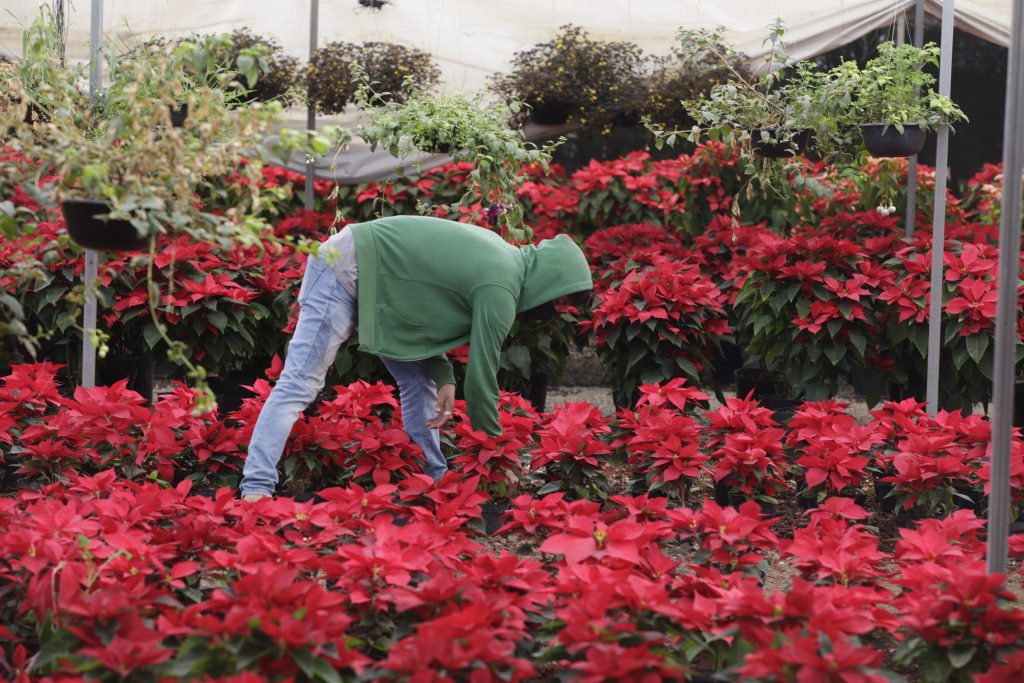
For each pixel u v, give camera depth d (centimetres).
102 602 313
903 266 725
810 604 321
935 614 326
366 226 483
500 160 670
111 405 522
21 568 359
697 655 362
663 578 361
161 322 690
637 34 910
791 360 726
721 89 745
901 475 498
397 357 484
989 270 668
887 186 827
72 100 473
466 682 304
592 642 309
